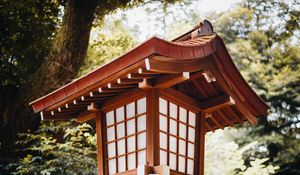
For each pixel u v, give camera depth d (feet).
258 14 47.37
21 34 27.14
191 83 11.00
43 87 23.85
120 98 10.61
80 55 24.61
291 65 45.47
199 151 11.05
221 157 24.18
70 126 22.02
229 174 24.07
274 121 43.65
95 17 28.78
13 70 27.32
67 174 19.20
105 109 11.14
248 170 21.75
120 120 10.73
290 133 43.19
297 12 45.85
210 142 24.54
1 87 25.84
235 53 45.68
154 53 8.10
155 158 9.50
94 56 30.22
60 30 24.93
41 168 19.30
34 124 23.81
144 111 10.07
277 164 42.27
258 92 43.98
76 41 24.26
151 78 9.64
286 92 43.78
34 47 27.68
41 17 27.50
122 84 9.73
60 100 10.77
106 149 11.03
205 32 10.60
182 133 10.71
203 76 10.52
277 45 46.03
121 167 10.51
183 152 10.66
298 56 45.27
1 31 26.45
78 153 21.34
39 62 28.19
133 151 10.19
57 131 21.81
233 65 10.45
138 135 10.14
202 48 9.46
